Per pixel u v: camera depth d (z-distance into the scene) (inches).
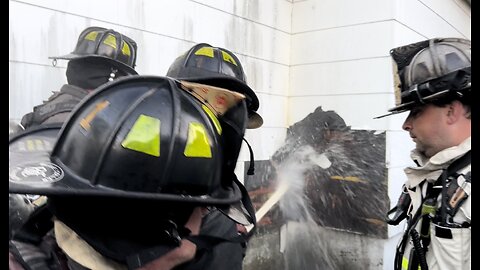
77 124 39.8
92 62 96.7
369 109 162.7
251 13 162.2
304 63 182.2
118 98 40.0
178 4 130.3
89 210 38.3
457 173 61.5
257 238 165.8
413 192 71.1
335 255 167.6
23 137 48.7
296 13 184.9
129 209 38.3
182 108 41.5
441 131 64.9
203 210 48.2
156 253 38.9
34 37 95.9
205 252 45.7
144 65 119.7
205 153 41.3
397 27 158.1
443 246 59.7
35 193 34.5
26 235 48.2
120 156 36.9
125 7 114.8
